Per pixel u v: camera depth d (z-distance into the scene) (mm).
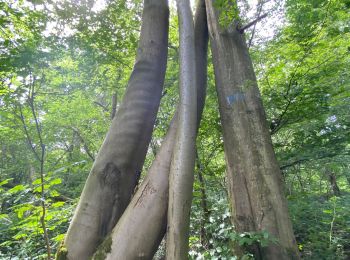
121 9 6172
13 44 4137
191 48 3182
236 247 3352
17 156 12102
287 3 5375
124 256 2732
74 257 2852
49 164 10734
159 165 3148
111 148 3293
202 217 4809
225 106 3973
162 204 2959
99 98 11836
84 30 5926
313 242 5836
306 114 5500
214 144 6344
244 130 3705
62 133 10984
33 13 5043
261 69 5980
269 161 3535
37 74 4156
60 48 5668
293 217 6211
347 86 5547
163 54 3953
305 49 5230
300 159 5594
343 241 5746
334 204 6266
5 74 3789
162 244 5129
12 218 4727
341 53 5469
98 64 7516
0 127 6258
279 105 5555
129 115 3459
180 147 2820
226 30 4344
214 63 4320
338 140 5586
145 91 3615
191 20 3311
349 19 4922
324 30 5203
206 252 3473
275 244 3166
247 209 3398
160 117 7328
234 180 3598
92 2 5602
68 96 8250
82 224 2984
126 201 3232
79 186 9961
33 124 7828
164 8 4113
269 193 3363
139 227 2842
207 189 5953
